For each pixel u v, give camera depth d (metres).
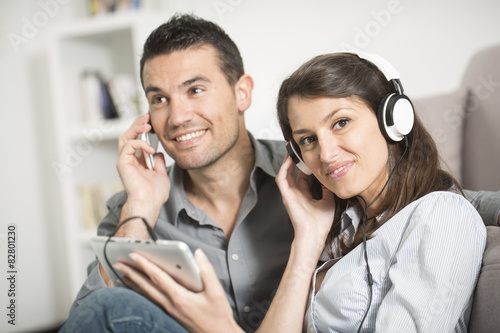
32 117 2.71
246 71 2.22
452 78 1.82
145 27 2.21
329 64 1.01
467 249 0.90
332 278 1.04
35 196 2.73
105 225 1.47
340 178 1.01
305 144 1.06
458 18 1.78
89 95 2.43
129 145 1.33
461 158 1.58
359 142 0.98
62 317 2.79
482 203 1.13
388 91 1.03
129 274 0.97
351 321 0.98
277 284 1.33
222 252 1.34
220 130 1.31
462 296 0.88
